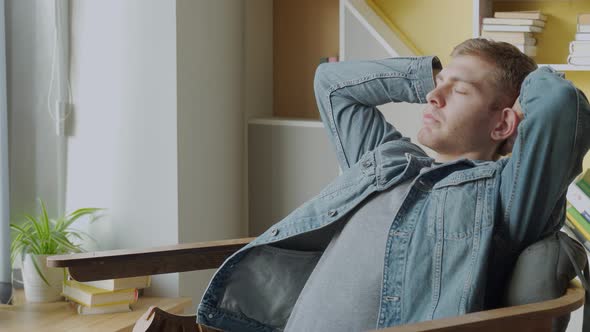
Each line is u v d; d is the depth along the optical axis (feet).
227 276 6.08
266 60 11.45
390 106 9.91
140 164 10.12
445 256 5.07
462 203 5.11
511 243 5.07
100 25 10.16
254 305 6.12
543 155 4.79
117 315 9.41
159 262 6.48
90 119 10.31
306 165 10.75
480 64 5.41
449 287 5.01
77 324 9.05
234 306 6.10
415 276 5.13
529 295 4.93
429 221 5.20
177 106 9.89
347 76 6.17
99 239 10.37
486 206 5.05
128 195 10.21
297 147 10.80
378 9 10.56
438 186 5.27
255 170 11.12
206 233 10.50
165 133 9.96
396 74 5.94
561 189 4.91
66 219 10.48
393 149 5.88
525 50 9.26
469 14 10.16
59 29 10.22
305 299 5.58
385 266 5.23
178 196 9.98
